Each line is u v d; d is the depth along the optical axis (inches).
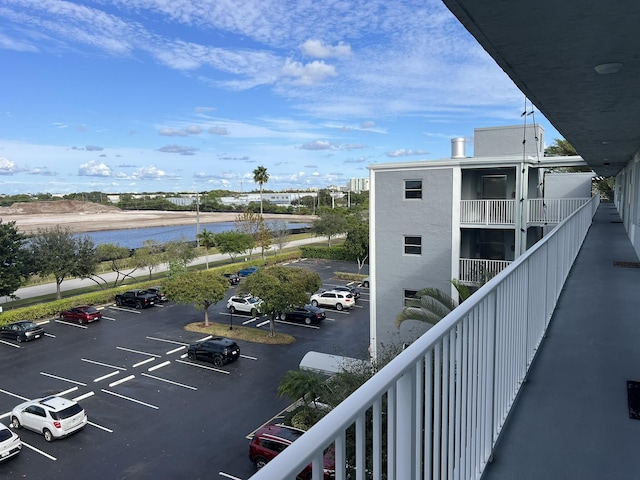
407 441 51.3
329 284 1423.5
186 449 502.0
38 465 477.1
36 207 5137.8
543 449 94.7
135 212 5457.7
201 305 982.4
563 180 887.1
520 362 124.8
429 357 58.5
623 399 115.4
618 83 157.2
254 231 2065.7
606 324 177.9
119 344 878.4
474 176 716.7
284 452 32.1
